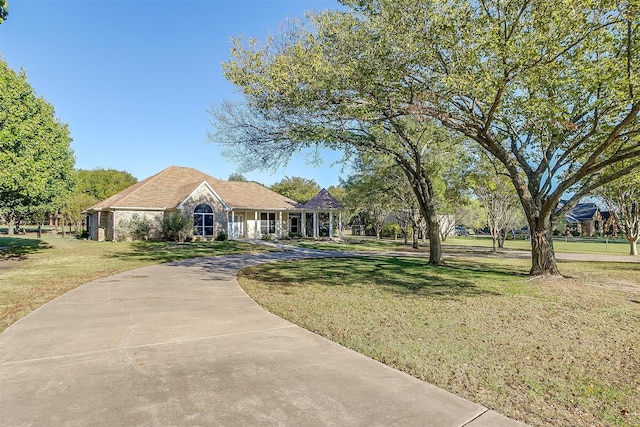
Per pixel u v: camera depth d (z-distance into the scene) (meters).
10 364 4.15
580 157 11.77
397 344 5.04
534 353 4.80
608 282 11.15
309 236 35.50
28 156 14.45
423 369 4.17
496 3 7.85
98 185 50.78
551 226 11.84
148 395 3.40
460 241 40.69
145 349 4.69
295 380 3.78
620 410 3.31
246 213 31.98
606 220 50.12
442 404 3.32
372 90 9.00
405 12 8.20
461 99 9.40
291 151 11.35
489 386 3.77
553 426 3.01
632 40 8.59
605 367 4.35
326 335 5.45
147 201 28.28
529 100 9.13
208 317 6.37
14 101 14.77
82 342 4.95
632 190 20.73
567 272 13.66
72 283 9.89
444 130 14.02
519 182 11.68
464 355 4.66
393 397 3.43
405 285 9.99
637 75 7.80
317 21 9.23
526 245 34.66
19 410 3.10
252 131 10.80
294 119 10.33
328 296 8.42
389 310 7.07
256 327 5.80
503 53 7.60
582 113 10.09
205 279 10.79
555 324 6.25
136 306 7.16
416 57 8.44
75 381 3.70
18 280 10.34
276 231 33.00
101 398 3.33
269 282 10.45
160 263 14.94
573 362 4.50
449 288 9.58
